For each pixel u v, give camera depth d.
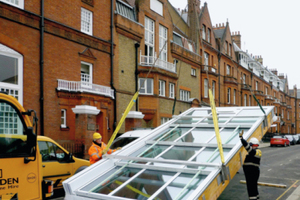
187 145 6.81
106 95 18.28
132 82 22.11
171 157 6.22
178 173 5.39
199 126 8.17
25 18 14.56
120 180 5.50
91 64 18.67
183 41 30.73
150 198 4.54
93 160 7.47
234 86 41.44
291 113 81.50
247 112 9.11
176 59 28.12
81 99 16.36
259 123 7.76
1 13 13.45
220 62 38.72
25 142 5.12
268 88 62.56
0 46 13.54
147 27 24.59
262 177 12.59
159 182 5.16
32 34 14.95
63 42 16.64
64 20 16.75
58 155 8.99
